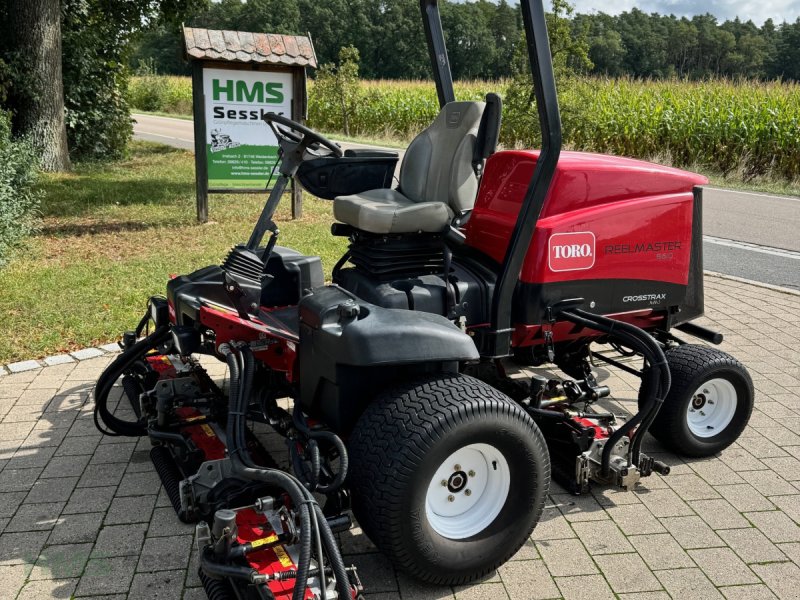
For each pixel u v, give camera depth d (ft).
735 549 9.66
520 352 12.73
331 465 9.86
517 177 10.97
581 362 12.86
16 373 15.21
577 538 9.89
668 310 12.34
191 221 29.99
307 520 7.20
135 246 25.62
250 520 8.52
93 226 28.94
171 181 41.32
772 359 16.63
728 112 50.29
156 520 10.16
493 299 10.52
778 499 10.93
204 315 9.50
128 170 46.24
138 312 18.38
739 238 29.66
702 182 12.14
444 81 13.26
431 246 10.68
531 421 8.91
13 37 41.27
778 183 45.78
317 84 76.28
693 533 10.02
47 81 42.09
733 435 12.18
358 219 10.31
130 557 9.34
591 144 54.13
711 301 21.07
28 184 27.07
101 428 12.07
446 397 8.43
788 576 9.11
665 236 11.84
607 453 10.42
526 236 10.25
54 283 20.45
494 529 8.96
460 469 8.87
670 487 11.24
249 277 9.80
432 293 10.44
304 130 10.05
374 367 8.94
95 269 22.09
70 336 16.97
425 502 8.27
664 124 51.90
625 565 9.30
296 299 12.54
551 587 8.87
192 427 11.07
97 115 49.34
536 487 9.04
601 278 11.40
